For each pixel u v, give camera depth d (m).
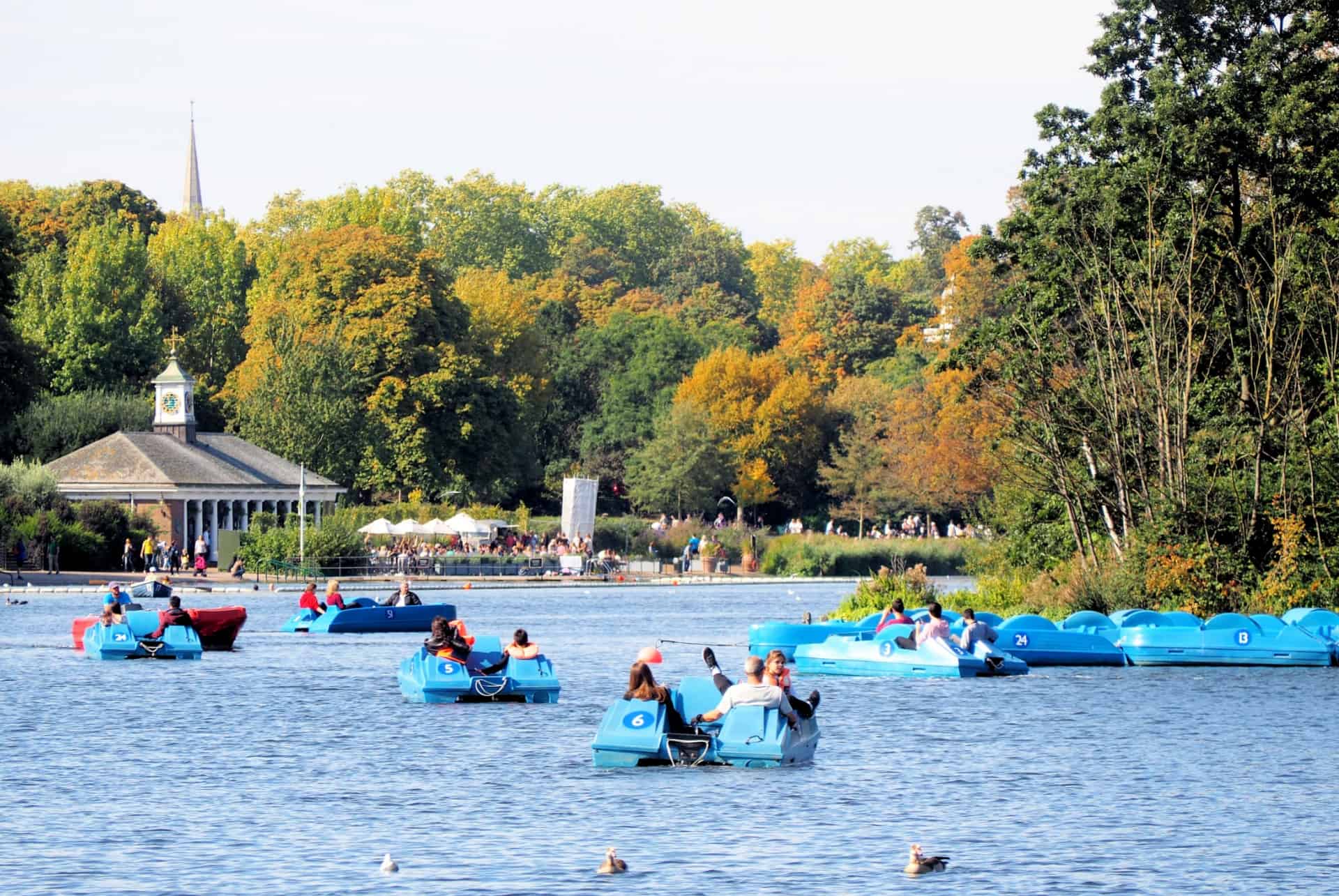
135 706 139.25
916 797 96.88
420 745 116.88
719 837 86.06
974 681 159.12
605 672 169.12
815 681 159.50
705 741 106.88
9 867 79.94
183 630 182.75
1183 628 174.38
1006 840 85.56
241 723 128.38
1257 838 86.00
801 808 93.56
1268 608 197.25
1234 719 130.62
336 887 76.31
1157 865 80.38
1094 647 173.88
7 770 106.81
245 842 85.31
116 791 99.06
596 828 88.25
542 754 112.56
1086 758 111.06
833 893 75.44
